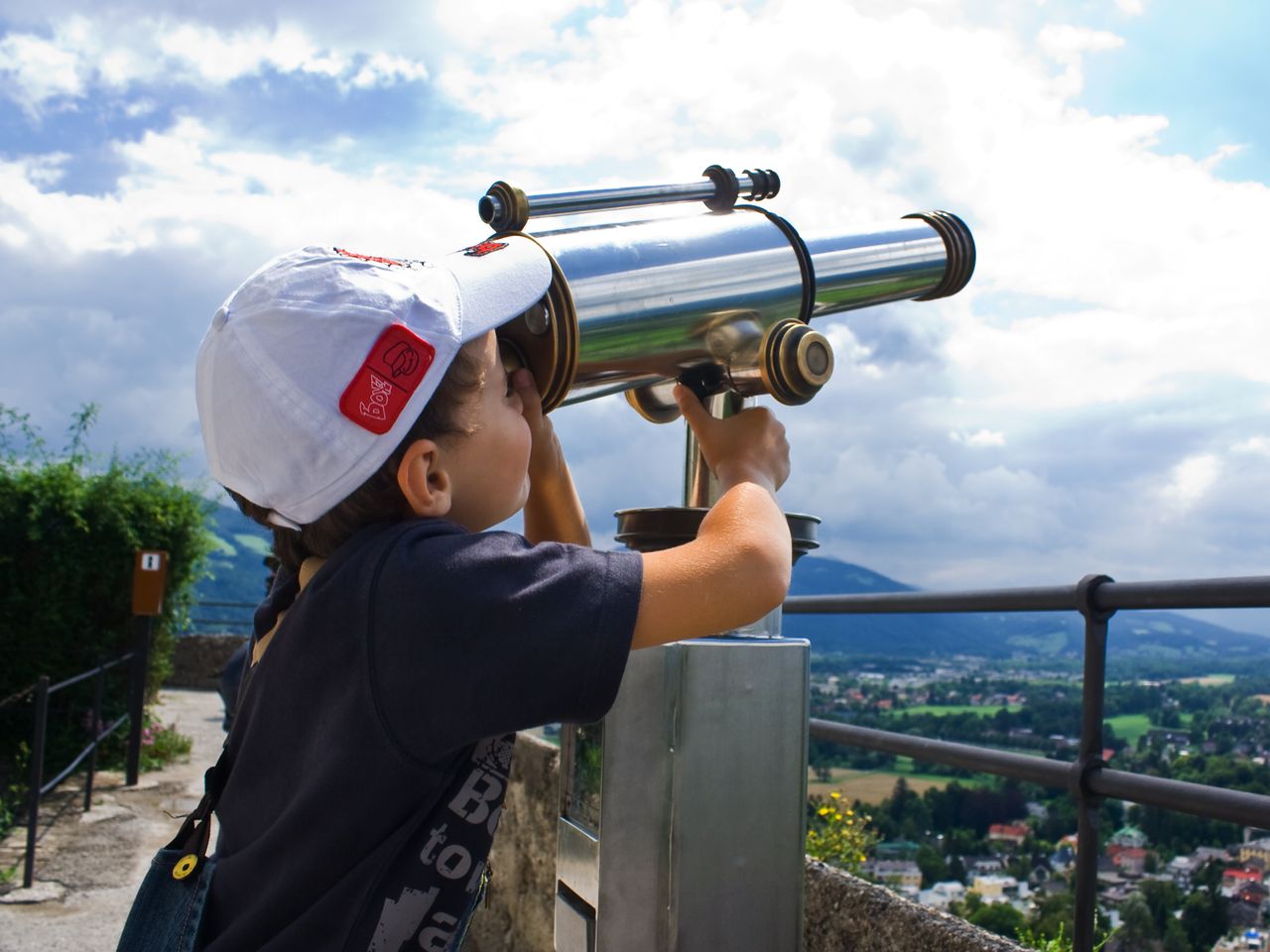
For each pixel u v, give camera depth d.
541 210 1.14
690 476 1.25
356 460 0.87
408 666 0.83
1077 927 1.62
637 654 1.16
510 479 0.96
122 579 6.93
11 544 6.73
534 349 1.02
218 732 8.05
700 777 1.14
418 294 0.88
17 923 3.64
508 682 0.82
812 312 1.30
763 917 1.17
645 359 1.13
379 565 0.86
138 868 4.36
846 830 3.33
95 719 5.47
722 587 0.89
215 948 0.88
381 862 0.86
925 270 1.41
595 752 1.18
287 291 0.89
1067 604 1.70
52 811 5.30
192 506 7.45
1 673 6.69
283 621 0.92
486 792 0.92
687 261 1.13
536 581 0.84
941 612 2.12
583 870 1.19
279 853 0.88
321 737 0.87
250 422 0.88
